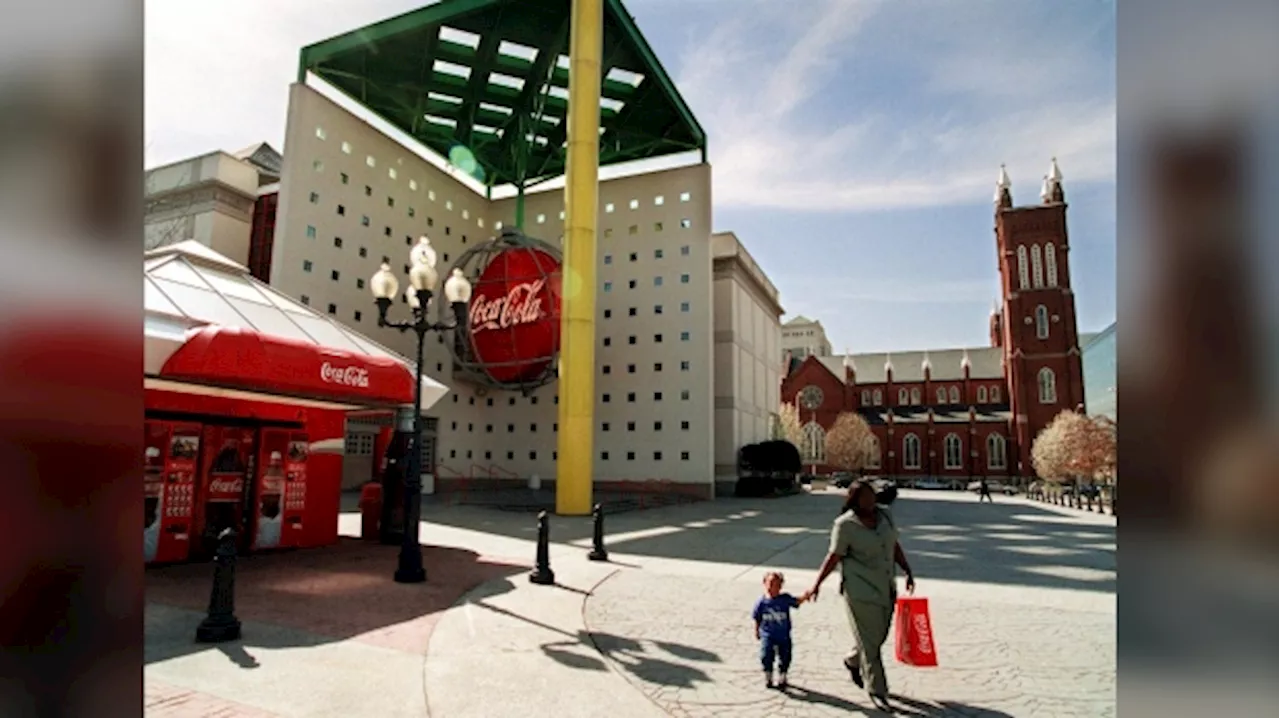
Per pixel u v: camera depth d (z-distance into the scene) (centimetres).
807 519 2247
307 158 2758
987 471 7438
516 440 3588
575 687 575
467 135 3962
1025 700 556
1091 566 1292
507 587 996
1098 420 4856
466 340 3131
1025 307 7144
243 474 1253
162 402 1156
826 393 8431
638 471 3381
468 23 3067
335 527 1430
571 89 2661
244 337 1011
